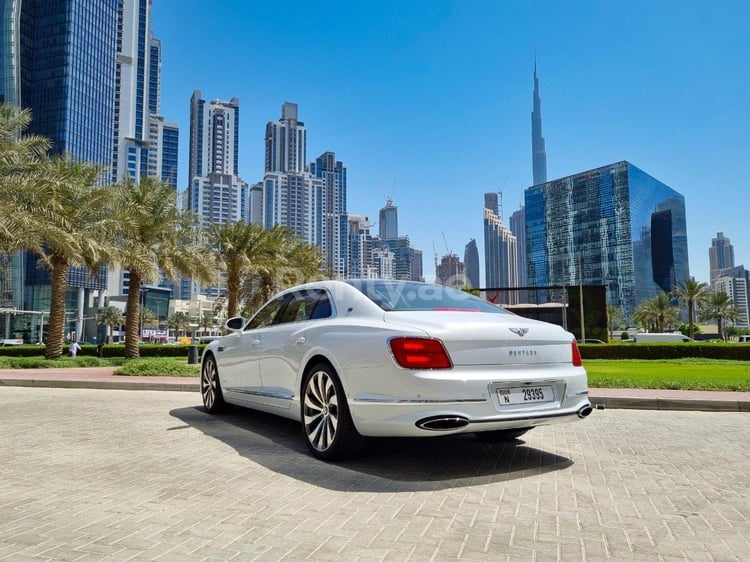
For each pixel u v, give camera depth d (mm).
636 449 5270
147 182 25703
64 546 2756
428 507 3400
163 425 6492
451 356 3951
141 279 26531
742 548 2777
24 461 4648
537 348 4324
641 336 59281
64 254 22719
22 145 19969
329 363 4629
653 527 3082
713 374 15898
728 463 4699
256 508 3371
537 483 3992
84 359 23484
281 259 32406
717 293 93000
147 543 2797
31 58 110938
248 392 6125
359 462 4586
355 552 2684
